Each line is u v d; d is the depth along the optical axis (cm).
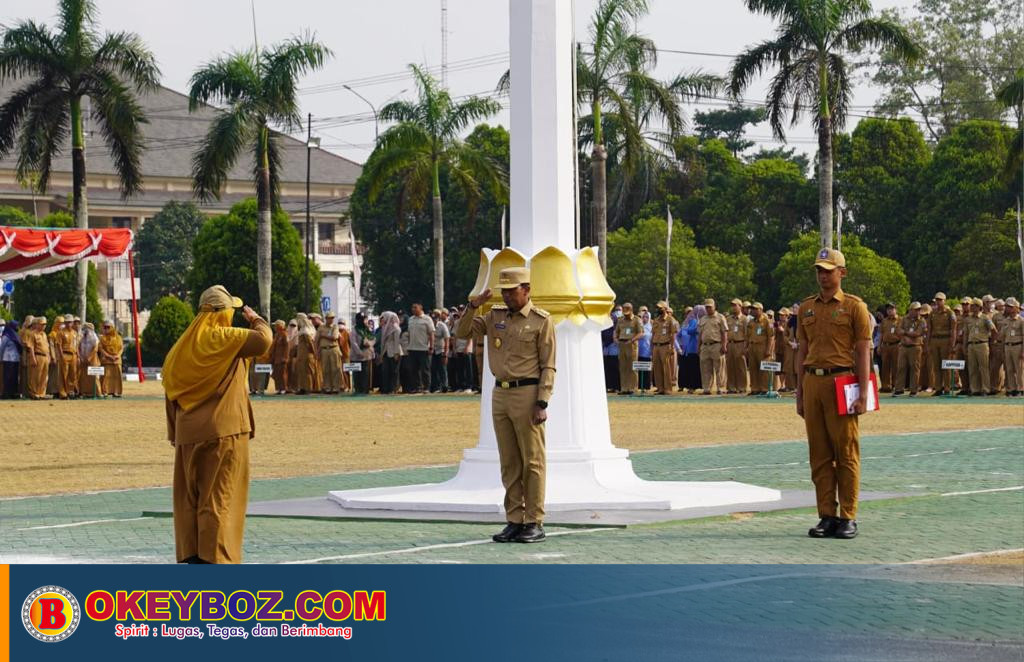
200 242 7419
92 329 4241
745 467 1838
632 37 4816
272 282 7281
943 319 3384
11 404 3809
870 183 7050
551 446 1427
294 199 11500
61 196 10606
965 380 3394
